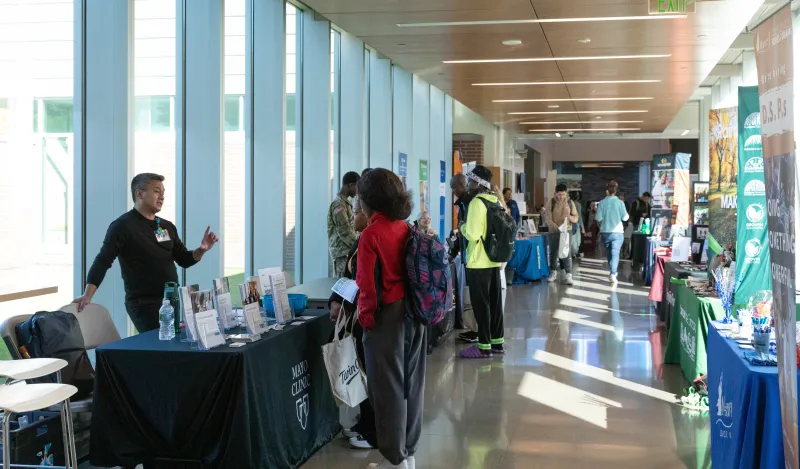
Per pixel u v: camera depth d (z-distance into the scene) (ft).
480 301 24.67
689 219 46.44
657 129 63.16
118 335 14.71
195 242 20.52
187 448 12.39
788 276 9.75
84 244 16.14
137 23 18.37
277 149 25.07
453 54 31.45
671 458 15.10
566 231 46.37
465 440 16.28
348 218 23.06
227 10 23.71
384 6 23.91
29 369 11.75
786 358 9.82
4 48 14.29
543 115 52.60
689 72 34.86
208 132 20.43
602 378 21.90
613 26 26.09
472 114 60.23
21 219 14.55
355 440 15.61
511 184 69.51
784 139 9.87
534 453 15.42
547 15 24.73
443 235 51.21
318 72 29.32
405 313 13.39
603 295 40.93
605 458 15.10
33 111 14.87
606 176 116.37
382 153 38.81
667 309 29.68
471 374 22.41
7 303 16.52
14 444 12.18
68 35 15.81
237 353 12.12
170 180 20.03
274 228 25.08
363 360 14.14
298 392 14.42
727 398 12.96
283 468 13.55
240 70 24.67
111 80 16.31
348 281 14.26
